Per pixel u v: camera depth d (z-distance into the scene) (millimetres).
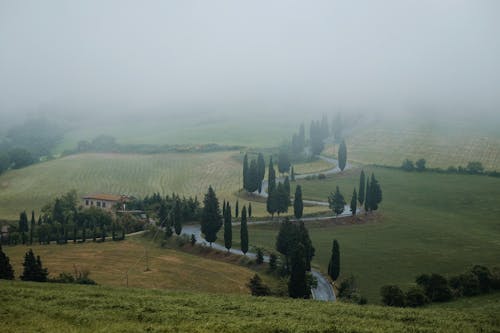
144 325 43438
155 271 87000
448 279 76375
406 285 81250
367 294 78125
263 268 91000
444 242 111062
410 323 50188
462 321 51344
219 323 44562
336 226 125688
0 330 40438
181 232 121125
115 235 116625
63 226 116562
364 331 44500
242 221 98688
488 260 96562
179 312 48719
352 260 97438
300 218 129875
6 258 74188
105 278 81875
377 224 127938
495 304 64875
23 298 52156
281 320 47062
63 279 74312
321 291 80062
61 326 42375
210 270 89062
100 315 46219
